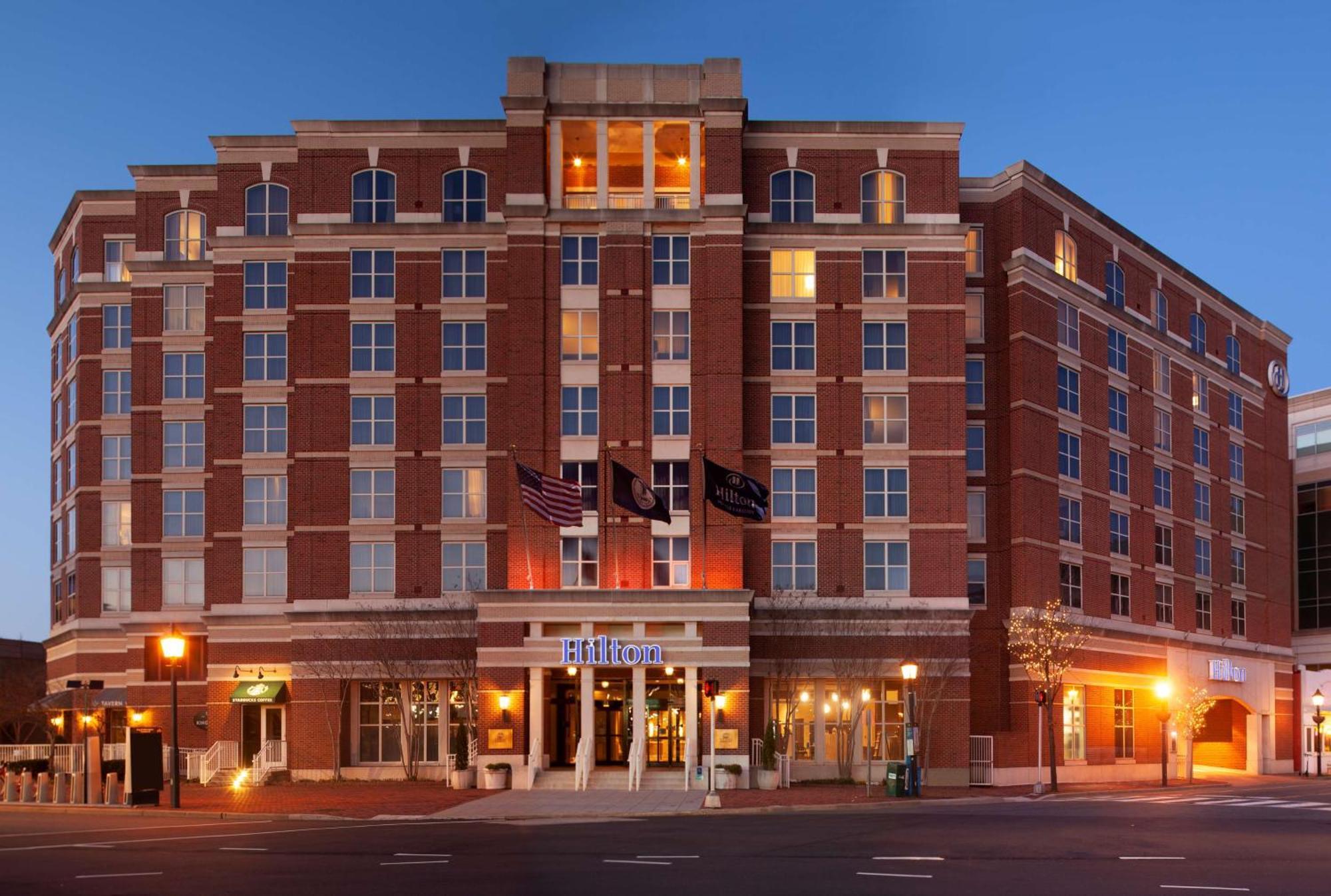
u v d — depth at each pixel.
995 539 60.94
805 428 57.31
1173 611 71.44
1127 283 70.25
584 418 54.84
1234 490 80.06
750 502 51.47
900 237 57.75
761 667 55.22
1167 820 36.69
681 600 52.19
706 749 51.72
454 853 27.45
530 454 54.34
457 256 58.22
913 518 56.72
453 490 57.41
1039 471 60.97
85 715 62.88
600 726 55.66
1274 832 32.47
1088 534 64.44
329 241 58.09
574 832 32.84
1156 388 72.06
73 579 68.62
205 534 61.97
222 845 29.52
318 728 55.81
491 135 58.59
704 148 56.31
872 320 57.66
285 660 58.09
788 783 51.62
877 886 22.08
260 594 58.66
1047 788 54.84
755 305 57.56
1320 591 91.56
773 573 56.62
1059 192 64.50
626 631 52.31
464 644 55.94
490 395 57.66
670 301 55.50
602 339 54.75
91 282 67.81
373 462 57.38
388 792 48.47
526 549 53.47
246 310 59.50
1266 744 80.69
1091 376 65.81
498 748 51.25
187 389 62.84
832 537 56.72
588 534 54.06
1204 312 78.19
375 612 56.00
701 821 36.94
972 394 61.75
